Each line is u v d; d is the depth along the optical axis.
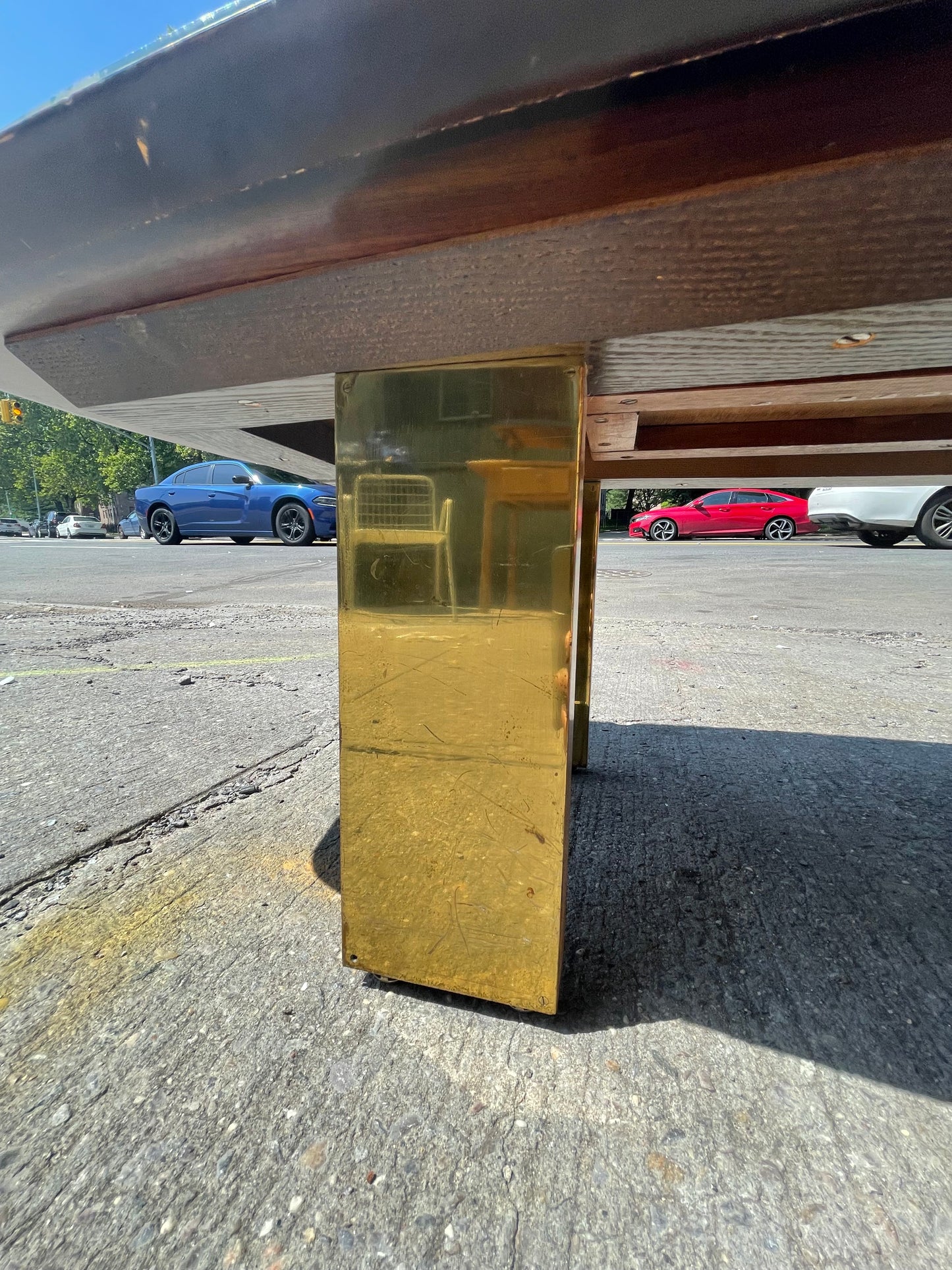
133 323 0.81
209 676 3.15
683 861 1.47
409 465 0.89
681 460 1.76
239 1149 0.79
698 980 1.08
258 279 0.71
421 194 0.59
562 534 0.84
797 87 0.47
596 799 1.79
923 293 0.53
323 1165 0.76
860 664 3.39
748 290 0.58
